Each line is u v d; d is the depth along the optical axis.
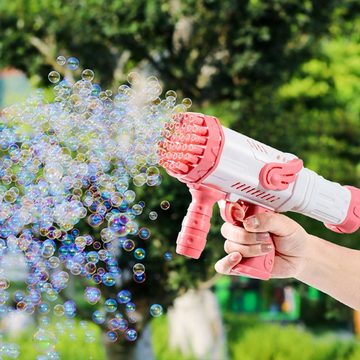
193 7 5.32
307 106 7.29
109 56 5.45
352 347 8.64
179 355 7.54
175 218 4.64
